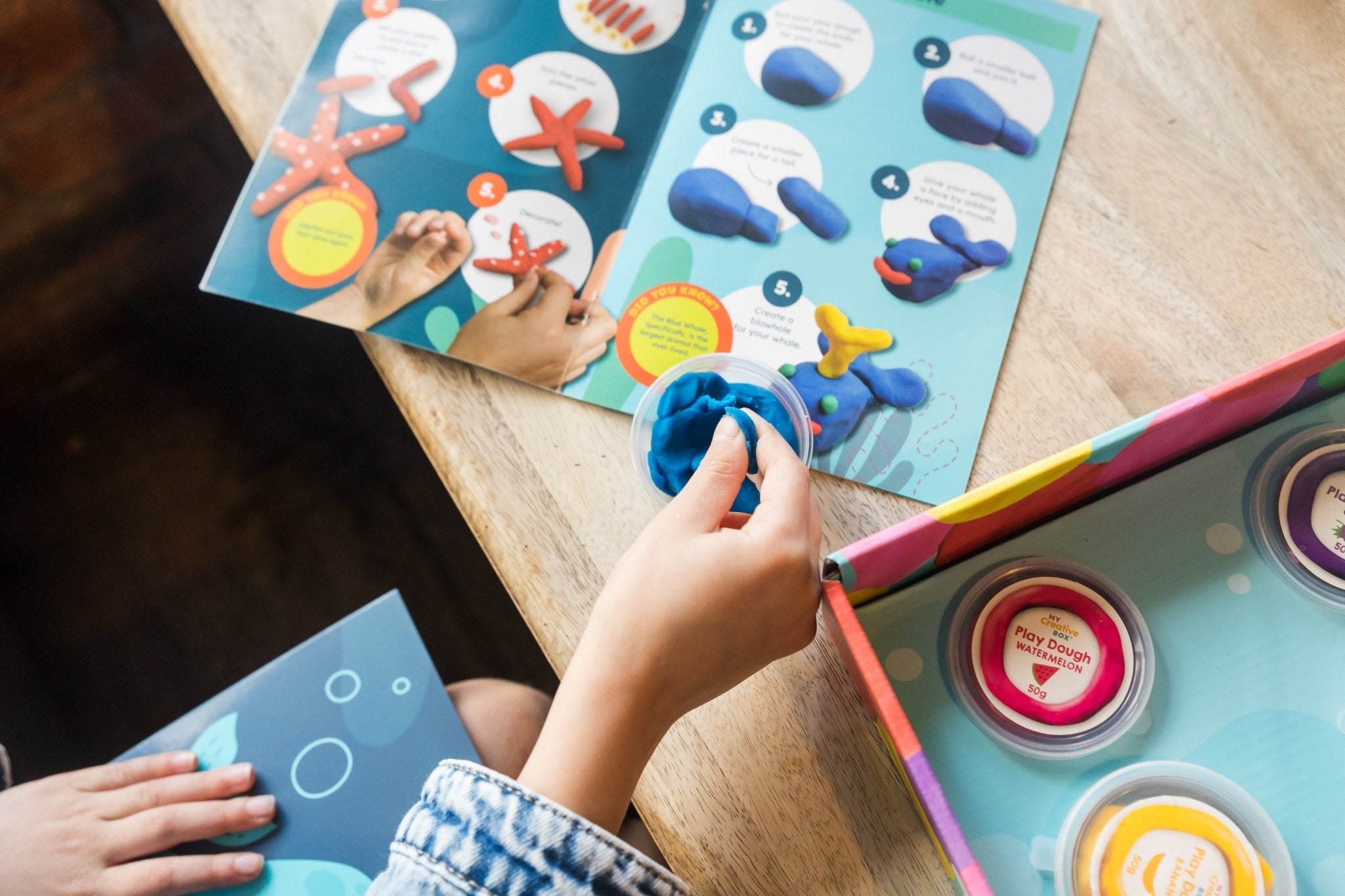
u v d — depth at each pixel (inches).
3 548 25.5
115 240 26.6
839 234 22.4
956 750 17.0
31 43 28.3
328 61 24.7
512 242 22.8
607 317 22.2
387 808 20.8
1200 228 22.1
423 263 22.8
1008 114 23.1
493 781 13.9
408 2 25.1
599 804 14.8
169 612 24.9
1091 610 17.6
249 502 25.3
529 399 21.8
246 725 21.5
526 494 21.0
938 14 24.1
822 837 18.2
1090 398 20.9
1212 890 15.6
